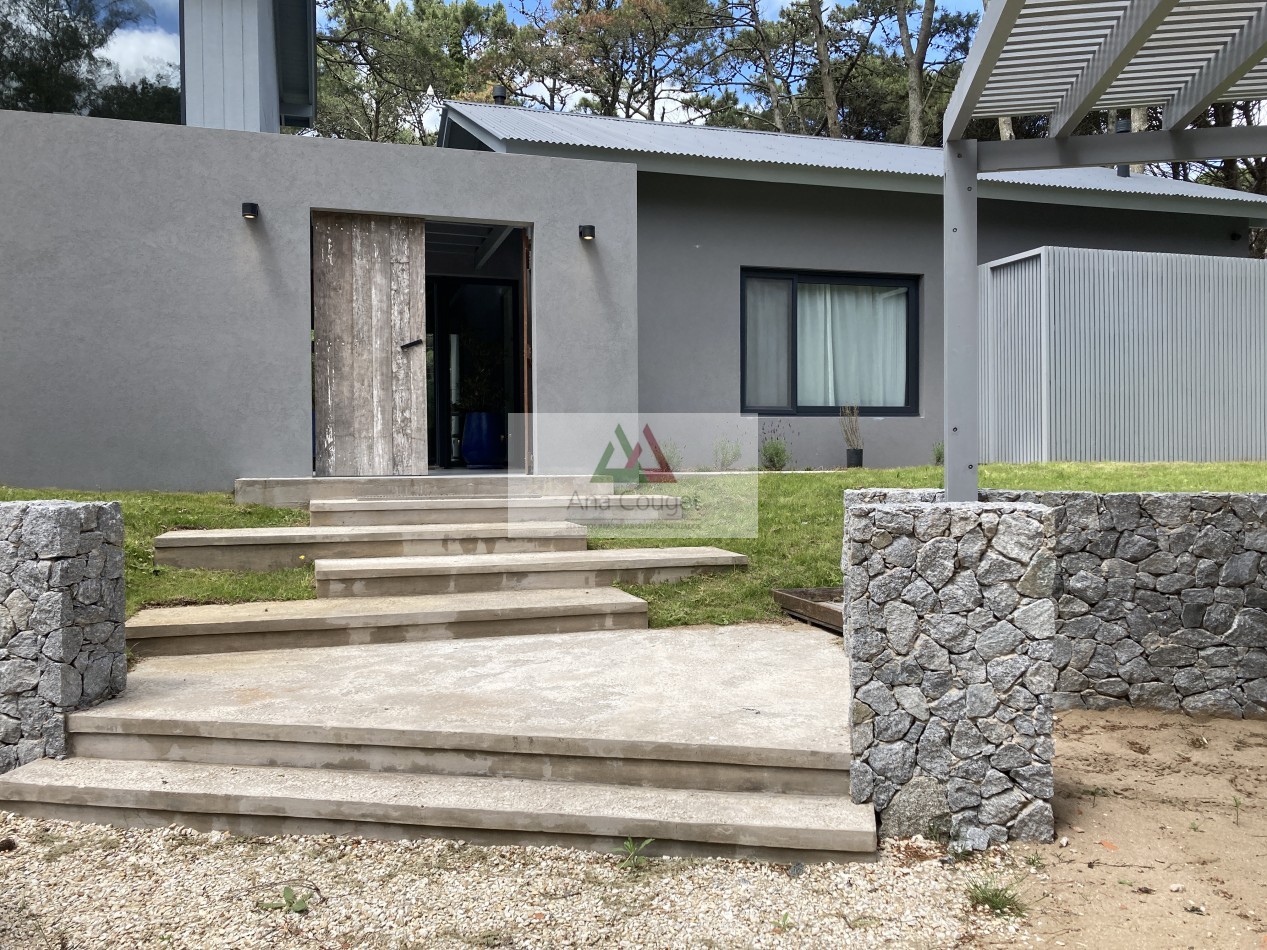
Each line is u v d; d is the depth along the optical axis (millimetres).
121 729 3535
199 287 6867
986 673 3094
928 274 11227
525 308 8125
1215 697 4426
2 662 3541
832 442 10938
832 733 3357
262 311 7016
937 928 2611
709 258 10352
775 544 6512
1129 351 9602
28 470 6531
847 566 3213
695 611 5465
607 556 5883
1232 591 4426
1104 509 4453
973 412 3873
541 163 7773
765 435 10648
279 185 7055
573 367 7895
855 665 3137
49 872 2934
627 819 3012
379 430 7602
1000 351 10070
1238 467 8555
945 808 3102
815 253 10758
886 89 23625
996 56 3303
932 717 3109
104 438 6676
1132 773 3656
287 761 3457
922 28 21359
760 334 10812
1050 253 9320
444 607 5043
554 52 22578
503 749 3340
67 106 8195
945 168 3926
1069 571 4465
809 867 2939
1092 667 4480
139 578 5285
